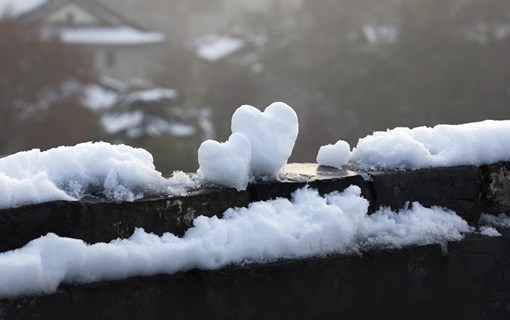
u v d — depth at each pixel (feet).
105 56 187.52
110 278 8.45
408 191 10.55
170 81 184.03
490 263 10.76
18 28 133.18
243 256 9.12
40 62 131.34
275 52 152.15
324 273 9.56
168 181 9.39
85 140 124.57
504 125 11.47
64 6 183.01
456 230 10.71
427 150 10.91
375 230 10.14
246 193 9.46
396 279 10.14
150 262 8.64
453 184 10.85
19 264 7.86
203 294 8.89
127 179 8.98
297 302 9.43
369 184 10.36
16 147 126.72
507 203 11.28
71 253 8.20
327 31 156.56
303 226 9.46
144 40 188.44
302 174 10.25
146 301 8.63
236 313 9.09
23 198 8.23
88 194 8.81
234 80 149.28
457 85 137.59
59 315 8.13
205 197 9.16
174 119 114.42
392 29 157.07
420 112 133.28
